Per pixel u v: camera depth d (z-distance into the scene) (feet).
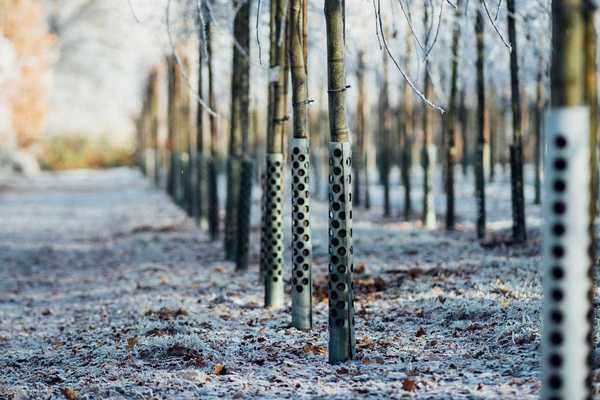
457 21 44.09
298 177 26.37
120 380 21.83
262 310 31.58
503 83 74.49
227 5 35.35
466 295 29.63
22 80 153.79
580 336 12.28
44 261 57.41
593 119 12.69
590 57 12.36
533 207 67.62
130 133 261.44
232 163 48.49
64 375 23.61
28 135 169.37
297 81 25.36
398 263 41.68
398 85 70.74
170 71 105.40
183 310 31.76
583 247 12.23
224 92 74.95
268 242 31.94
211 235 61.31
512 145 45.29
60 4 228.84
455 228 57.36
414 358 22.30
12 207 106.52
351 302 22.29
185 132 105.29
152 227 74.74
